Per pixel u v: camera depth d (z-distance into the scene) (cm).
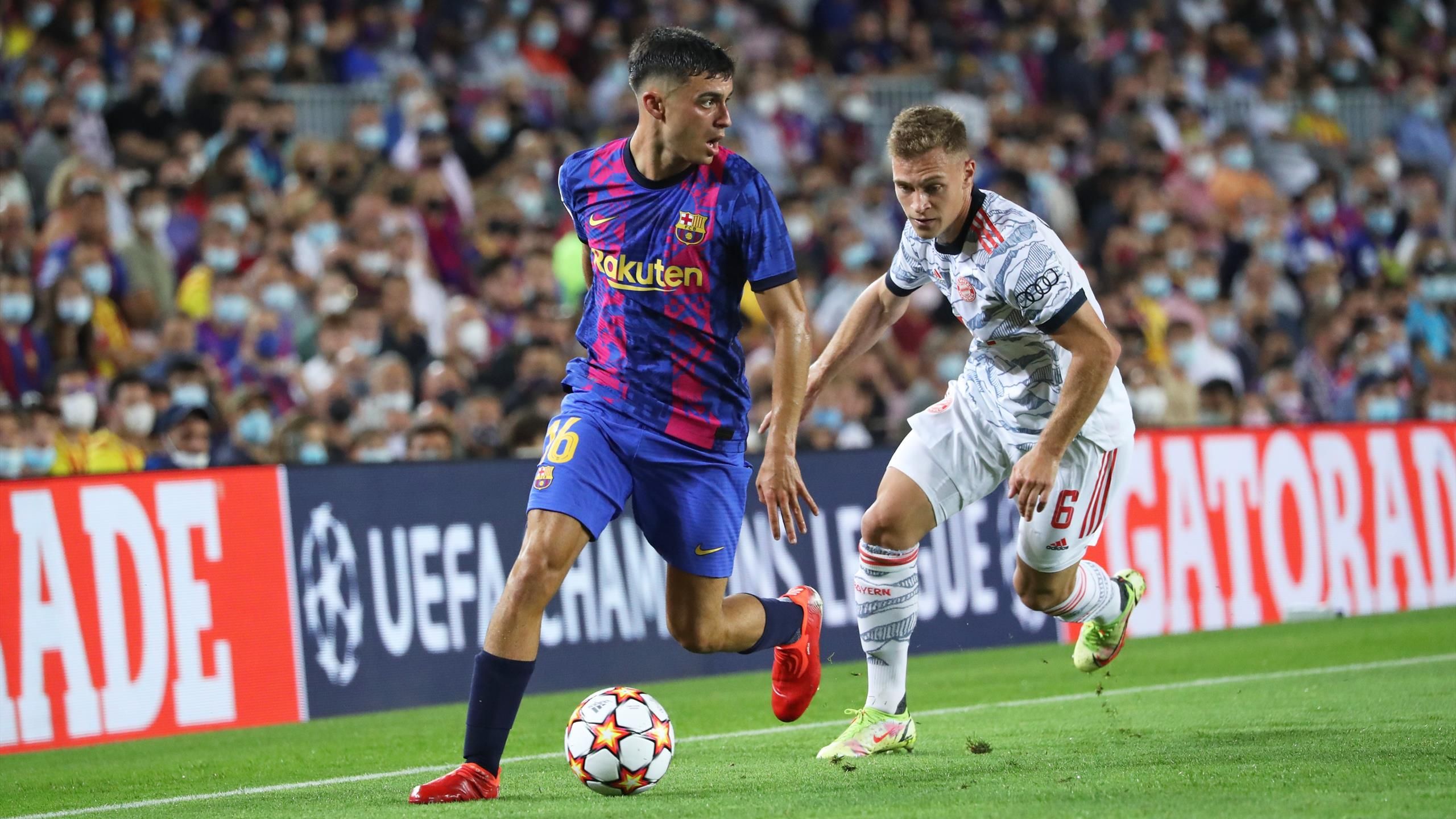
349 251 4262
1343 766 1692
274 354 3984
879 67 6291
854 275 4731
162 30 4928
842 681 2986
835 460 3362
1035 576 1986
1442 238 6091
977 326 1838
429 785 1617
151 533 2628
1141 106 6119
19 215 4053
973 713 2411
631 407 1664
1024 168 5625
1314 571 3778
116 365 3841
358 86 5188
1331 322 5162
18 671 2483
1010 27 6538
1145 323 4969
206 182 4416
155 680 2597
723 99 1598
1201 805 1466
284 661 2722
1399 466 3931
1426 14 7562
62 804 1897
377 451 3481
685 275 1638
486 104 5075
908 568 1894
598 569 3072
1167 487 3609
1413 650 3111
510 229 4697
